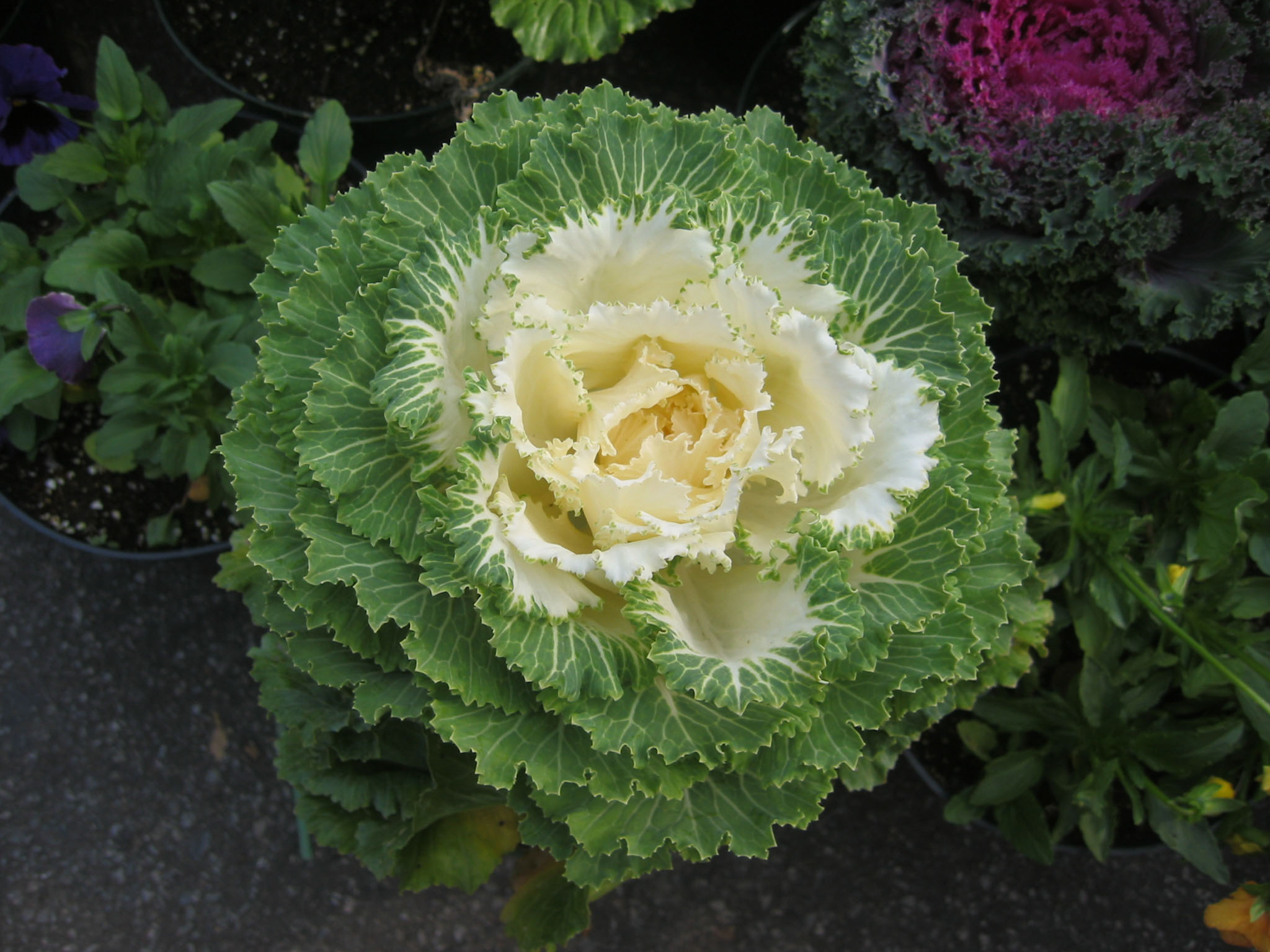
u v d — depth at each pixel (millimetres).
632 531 309
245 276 469
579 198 334
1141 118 441
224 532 538
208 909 571
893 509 313
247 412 345
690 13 584
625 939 578
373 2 545
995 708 489
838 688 328
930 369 337
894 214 369
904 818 586
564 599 314
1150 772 493
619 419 316
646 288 330
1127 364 561
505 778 314
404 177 337
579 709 311
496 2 497
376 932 574
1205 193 456
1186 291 465
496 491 314
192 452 456
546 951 496
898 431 318
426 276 308
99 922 566
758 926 582
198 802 573
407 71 554
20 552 571
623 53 589
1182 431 512
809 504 336
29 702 569
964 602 350
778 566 323
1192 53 459
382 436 320
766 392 332
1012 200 459
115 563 573
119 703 572
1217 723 474
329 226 360
